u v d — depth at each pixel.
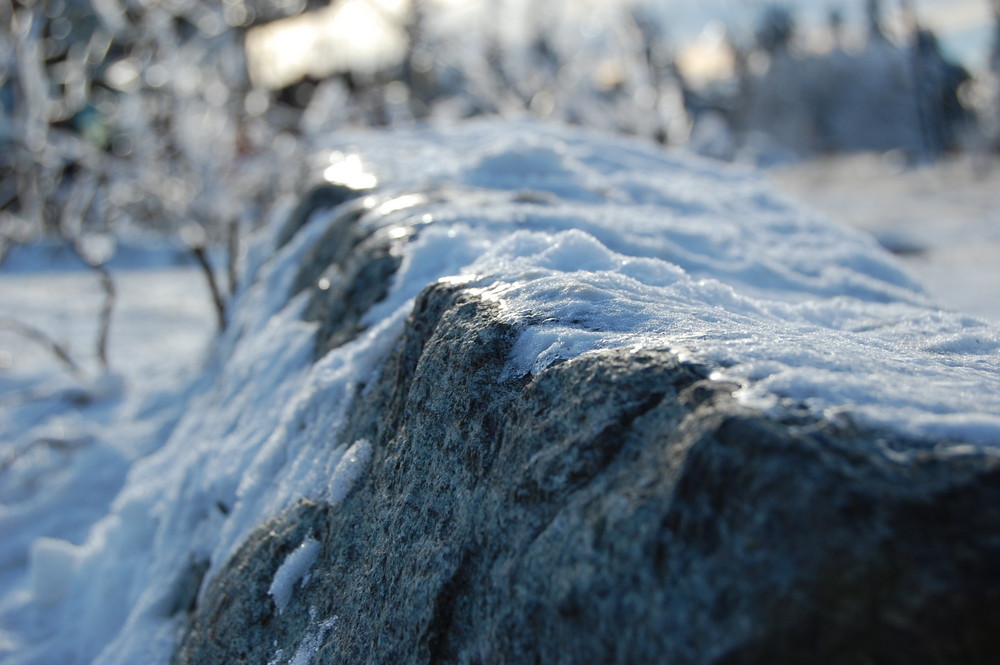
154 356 6.43
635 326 1.31
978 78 25.59
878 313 1.98
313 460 1.95
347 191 3.74
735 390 0.98
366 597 1.37
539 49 10.69
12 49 6.45
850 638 0.75
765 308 1.91
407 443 1.49
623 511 0.94
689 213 3.63
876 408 0.92
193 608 2.11
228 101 8.12
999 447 0.85
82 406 5.09
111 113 7.85
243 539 1.96
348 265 2.70
